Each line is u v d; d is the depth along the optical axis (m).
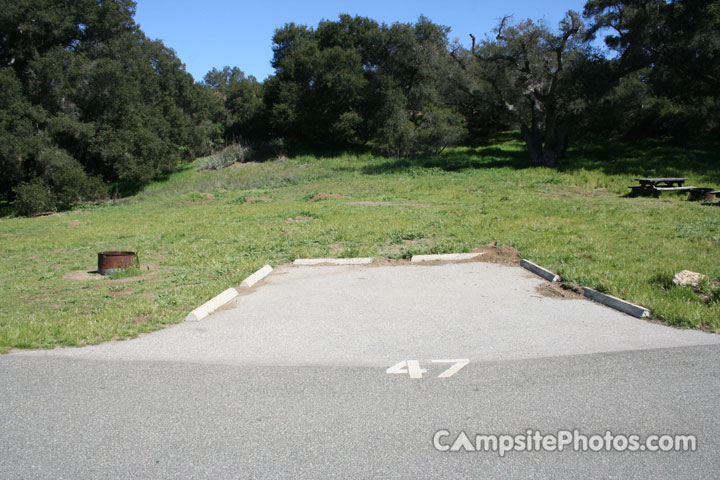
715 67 26.47
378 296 7.05
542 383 4.14
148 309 6.66
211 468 3.11
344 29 48.75
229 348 5.20
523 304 6.43
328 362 4.73
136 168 33.28
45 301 7.81
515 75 29.33
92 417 3.79
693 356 4.56
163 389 4.24
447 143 36.69
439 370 4.47
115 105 33.38
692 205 14.70
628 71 27.88
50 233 17.73
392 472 3.03
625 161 26.09
